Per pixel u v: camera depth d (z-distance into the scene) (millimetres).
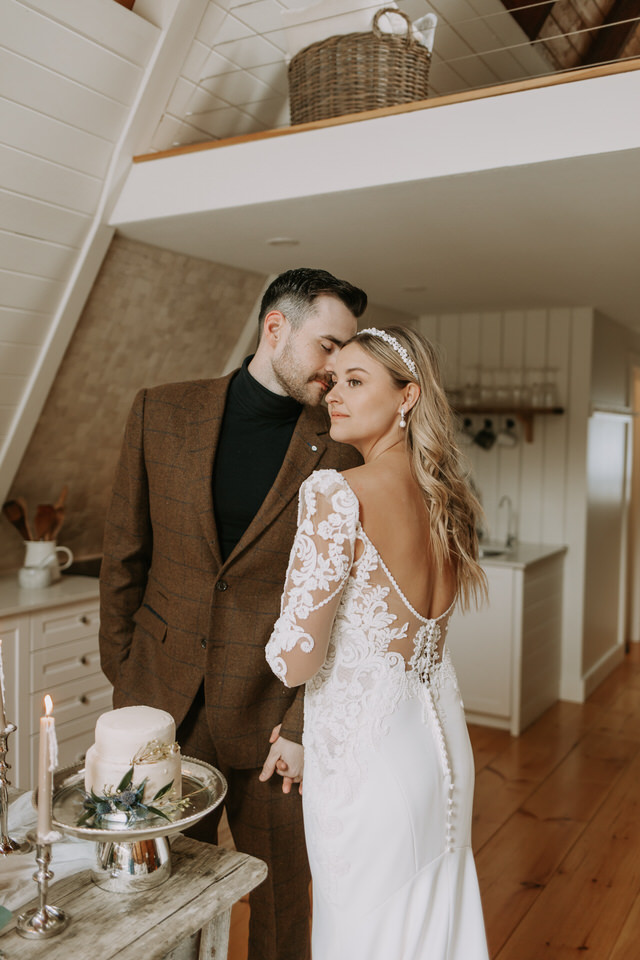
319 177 2432
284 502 1666
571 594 4840
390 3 2480
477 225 2787
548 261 3383
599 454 5059
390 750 1327
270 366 1671
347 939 1319
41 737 1051
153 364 3523
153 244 3037
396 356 1394
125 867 1151
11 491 3359
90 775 1179
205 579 1712
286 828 1769
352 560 1327
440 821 1368
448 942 1354
